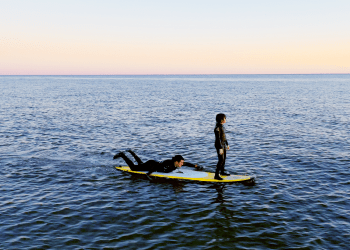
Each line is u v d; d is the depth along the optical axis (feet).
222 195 28.30
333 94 184.34
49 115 85.46
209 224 22.56
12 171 35.09
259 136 56.59
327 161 39.22
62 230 21.57
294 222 22.80
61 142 50.70
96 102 130.82
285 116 85.05
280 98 155.12
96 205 25.95
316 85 349.82
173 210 24.99
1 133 57.88
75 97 160.86
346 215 23.85
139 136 56.80
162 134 58.95
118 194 28.55
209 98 158.10
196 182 32.01
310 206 25.63
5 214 23.97
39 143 49.73
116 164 38.60
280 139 53.62
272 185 30.86
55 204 26.05
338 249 19.13
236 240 20.31
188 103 128.47
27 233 21.07
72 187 30.30
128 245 19.65
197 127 67.46
